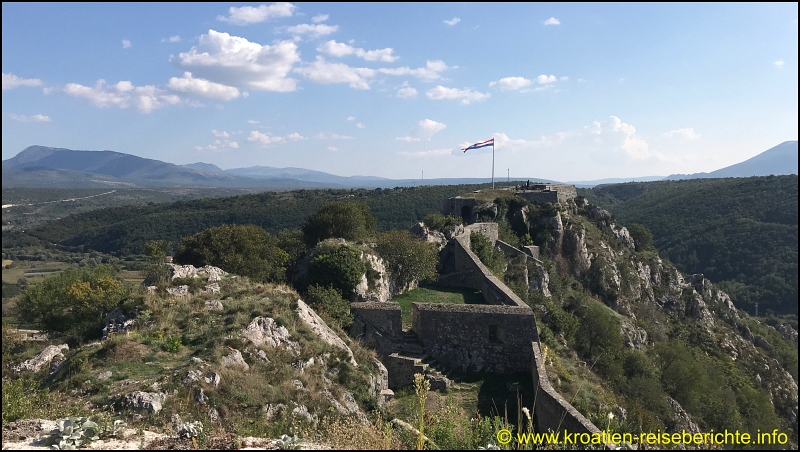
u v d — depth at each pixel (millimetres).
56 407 10234
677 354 32312
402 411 16266
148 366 12531
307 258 28719
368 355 18391
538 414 16125
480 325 20984
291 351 14867
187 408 10742
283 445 8070
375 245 29750
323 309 20812
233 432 9961
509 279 38656
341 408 13281
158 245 32812
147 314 15547
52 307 28953
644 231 68812
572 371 21656
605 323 32500
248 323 15133
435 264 32219
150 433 8773
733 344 48375
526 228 51250
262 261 28141
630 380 27031
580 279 50031
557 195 55938
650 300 53062
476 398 18266
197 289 18047
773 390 40219
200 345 13789
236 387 11859
